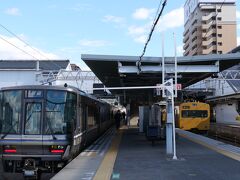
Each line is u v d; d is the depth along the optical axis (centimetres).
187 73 2244
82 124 1686
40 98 1362
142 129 2942
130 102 5003
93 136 2273
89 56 1992
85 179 1034
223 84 5722
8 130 1346
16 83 6056
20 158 1330
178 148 1808
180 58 2022
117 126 3738
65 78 4838
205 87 5953
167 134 1560
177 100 4700
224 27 10775
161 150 1759
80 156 1541
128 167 1235
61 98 1373
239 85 5562
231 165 1251
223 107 5609
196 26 10462
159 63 2055
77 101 1464
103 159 1447
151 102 3406
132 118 5325
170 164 1289
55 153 1328
